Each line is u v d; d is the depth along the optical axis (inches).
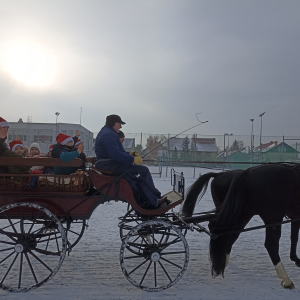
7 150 163.5
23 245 146.7
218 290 149.6
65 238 148.6
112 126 175.8
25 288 142.9
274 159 991.0
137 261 190.1
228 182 181.0
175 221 170.4
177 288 151.3
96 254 202.4
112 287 151.0
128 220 176.2
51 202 158.2
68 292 143.4
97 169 161.3
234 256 203.3
